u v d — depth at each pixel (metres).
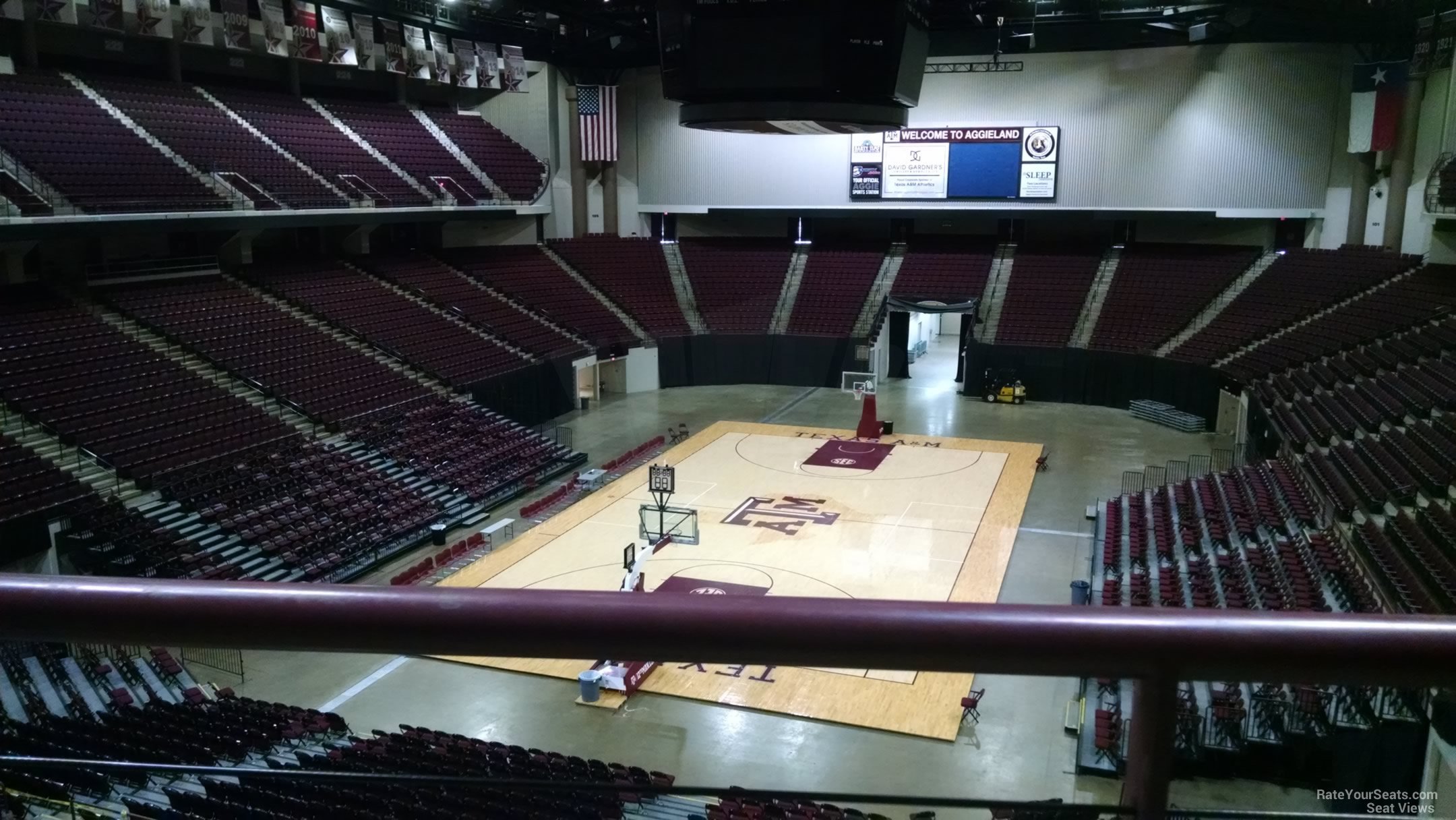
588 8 39.25
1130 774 1.70
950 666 1.59
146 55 37.53
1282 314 39.25
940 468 33.97
